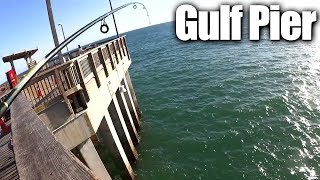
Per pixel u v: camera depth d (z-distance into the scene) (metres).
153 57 57.59
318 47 36.72
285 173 12.25
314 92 20.02
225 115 18.62
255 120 17.19
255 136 15.41
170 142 16.73
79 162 2.45
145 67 46.06
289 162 12.89
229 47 49.38
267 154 13.69
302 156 13.16
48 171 2.48
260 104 19.20
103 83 12.69
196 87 26.30
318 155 13.03
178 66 39.41
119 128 14.88
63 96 9.07
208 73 30.97
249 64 31.77
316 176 11.79
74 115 9.38
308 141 14.21
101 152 16.86
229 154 14.25
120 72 17.67
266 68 28.48
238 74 27.81
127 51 22.77
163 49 68.88
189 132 17.47
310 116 16.66
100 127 12.08
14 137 4.31
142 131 19.23
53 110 8.95
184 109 21.19
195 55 47.19
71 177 2.17
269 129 15.88
